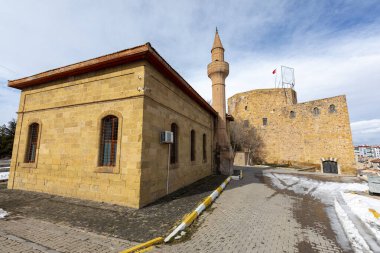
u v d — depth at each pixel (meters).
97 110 7.93
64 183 8.16
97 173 7.48
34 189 8.91
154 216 5.82
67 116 8.59
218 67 16.39
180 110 10.17
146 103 7.22
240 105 36.28
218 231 5.03
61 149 8.49
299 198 8.55
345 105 25.75
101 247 4.04
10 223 5.29
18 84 9.89
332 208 7.09
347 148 24.98
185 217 5.73
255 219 5.89
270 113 32.69
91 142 7.82
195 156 12.10
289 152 29.81
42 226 5.10
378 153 110.50
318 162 26.91
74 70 8.27
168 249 4.08
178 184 9.57
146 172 7.02
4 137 30.45
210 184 10.91
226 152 15.76
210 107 14.28
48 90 9.34
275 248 4.16
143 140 6.93
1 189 9.41
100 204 6.98
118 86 7.62
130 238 4.45
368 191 9.93
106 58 7.46
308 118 28.55
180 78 9.31
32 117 9.70
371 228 5.29
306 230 5.11
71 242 4.24
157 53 7.29
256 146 32.72
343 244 4.38
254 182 12.66
